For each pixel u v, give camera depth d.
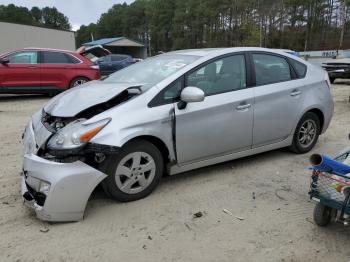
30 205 3.68
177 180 4.67
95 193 4.26
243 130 4.79
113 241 3.37
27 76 11.66
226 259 3.13
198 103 4.34
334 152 5.89
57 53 12.19
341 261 3.13
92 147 3.55
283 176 4.87
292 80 5.38
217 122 4.50
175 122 4.15
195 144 4.37
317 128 5.83
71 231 3.51
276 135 5.23
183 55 4.86
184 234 3.48
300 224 3.68
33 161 3.62
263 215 3.85
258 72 5.03
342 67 17.39
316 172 3.34
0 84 11.32
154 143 4.17
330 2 64.75
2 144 6.34
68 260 3.11
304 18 64.12
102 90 4.22
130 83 4.45
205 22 78.81
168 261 3.10
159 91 4.12
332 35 61.59
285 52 5.52
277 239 3.43
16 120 8.47
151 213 3.84
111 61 21.38
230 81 4.73
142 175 4.05
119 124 3.76
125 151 3.87
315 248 3.29
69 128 3.64
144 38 110.00
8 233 3.48
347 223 3.27
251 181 4.69
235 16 73.62
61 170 3.50
